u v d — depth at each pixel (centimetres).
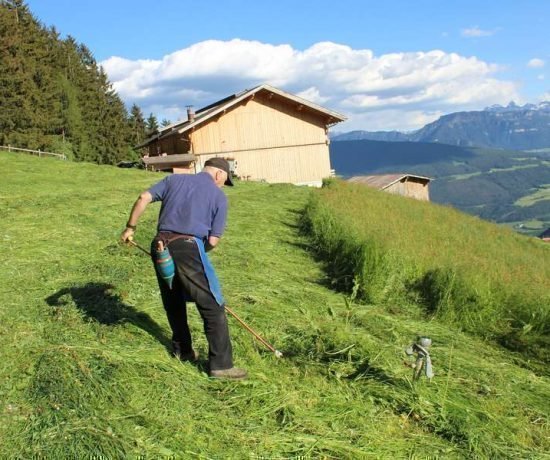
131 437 363
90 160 6216
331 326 573
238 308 627
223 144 3114
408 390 452
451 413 425
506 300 704
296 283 781
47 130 5353
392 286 761
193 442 367
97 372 429
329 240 993
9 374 432
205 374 461
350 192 1836
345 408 423
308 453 365
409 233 1076
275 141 3194
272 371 477
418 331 637
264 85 3059
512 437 412
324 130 3275
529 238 2014
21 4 5841
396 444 383
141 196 452
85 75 6969
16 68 4850
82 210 1270
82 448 346
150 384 429
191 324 566
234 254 896
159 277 465
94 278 696
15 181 1895
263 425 394
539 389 511
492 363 567
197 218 447
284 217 1357
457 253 966
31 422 370
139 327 543
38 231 1003
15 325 532
